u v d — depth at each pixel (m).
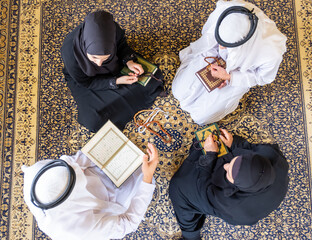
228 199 1.75
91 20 1.54
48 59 2.47
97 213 1.75
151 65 2.11
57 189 1.32
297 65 2.43
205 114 2.19
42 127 2.40
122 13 2.51
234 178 1.60
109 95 2.20
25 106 2.42
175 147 2.37
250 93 2.41
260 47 1.62
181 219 2.10
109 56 1.82
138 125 2.38
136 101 2.26
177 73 2.26
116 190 2.04
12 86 2.44
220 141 2.14
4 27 2.50
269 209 1.78
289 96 2.41
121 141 2.04
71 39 1.76
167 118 2.40
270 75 1.82
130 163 2.01
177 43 2.47
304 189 2.32
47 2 2.52
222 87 2.02
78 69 1.88
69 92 2.43
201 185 1.94
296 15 2.48
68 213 1.50
